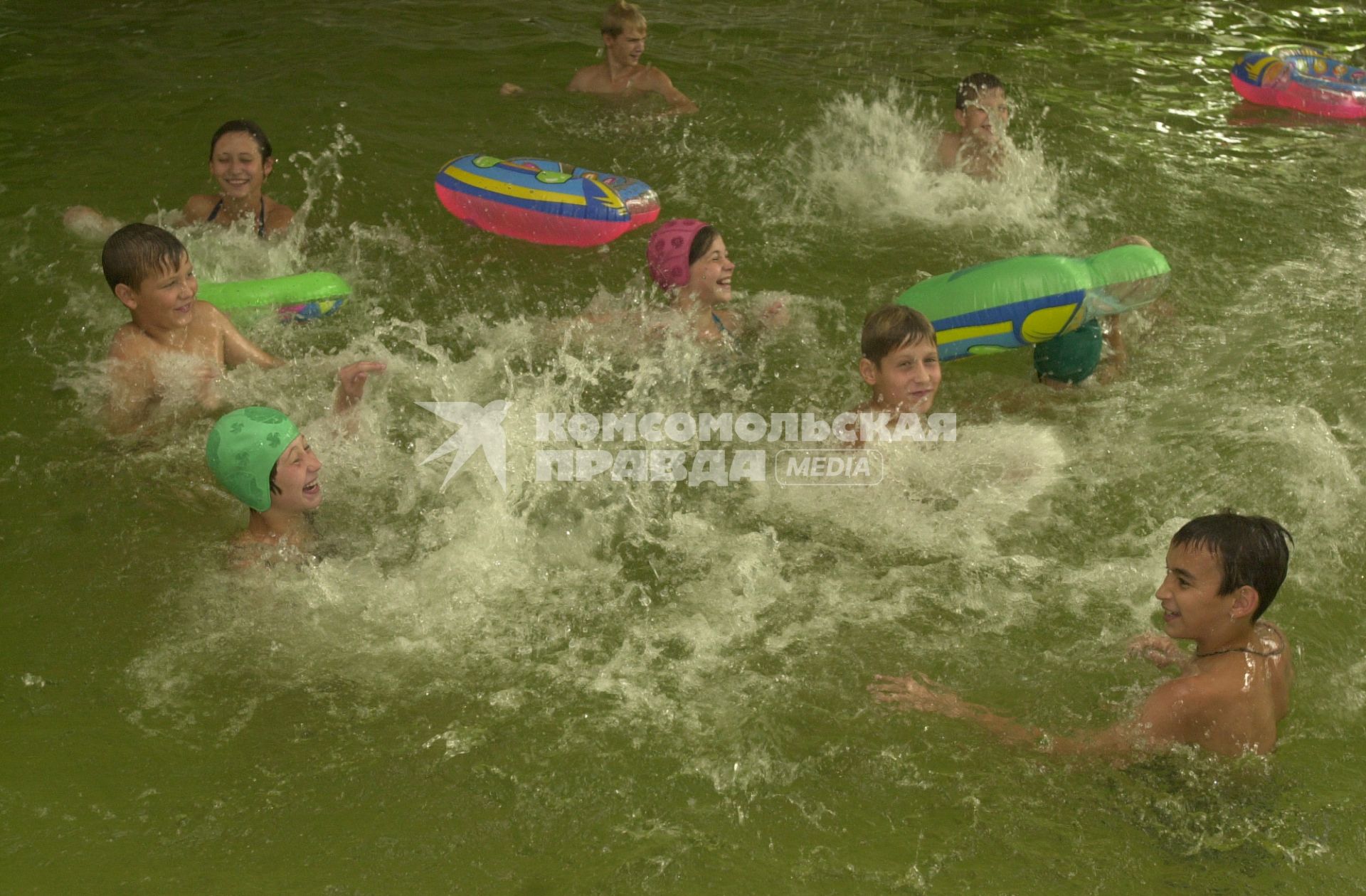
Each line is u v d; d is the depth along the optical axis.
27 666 4.64
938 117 9.85
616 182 7.68
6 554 5.21
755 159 9.09
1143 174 8.91
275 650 4.77
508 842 3.96
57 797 4.07
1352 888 3.79
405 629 4.90
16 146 9.03
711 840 3.97
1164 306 7.15
